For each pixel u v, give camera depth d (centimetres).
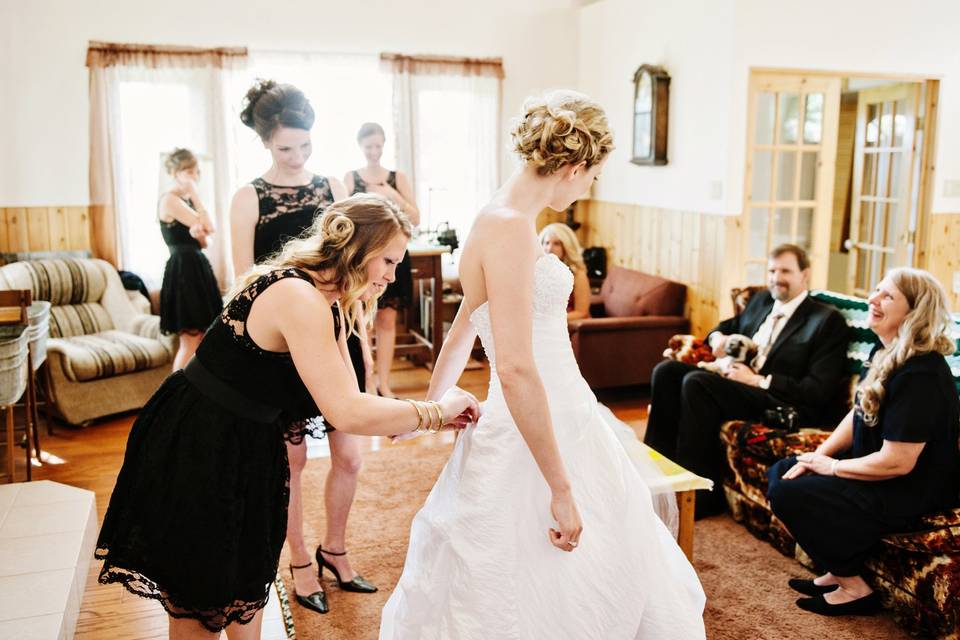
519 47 675
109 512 180
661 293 538
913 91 564
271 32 614
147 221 606
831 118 531
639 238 612
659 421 383
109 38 581
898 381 256
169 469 173
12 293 348
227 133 610
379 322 491
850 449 293
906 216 582
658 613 180
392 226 180
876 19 520
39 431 467
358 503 360
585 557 174
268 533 181
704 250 530
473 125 668
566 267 176
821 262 547
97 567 295
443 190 670
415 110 649
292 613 266
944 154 565
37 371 482
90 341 493
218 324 176
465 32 661
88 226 595
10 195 574
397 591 200
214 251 616
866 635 257
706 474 348
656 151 565
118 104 586
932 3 534
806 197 538
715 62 508
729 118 498
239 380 173
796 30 501
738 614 269
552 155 163
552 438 162
